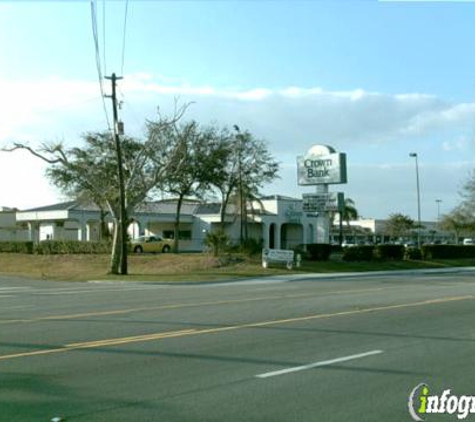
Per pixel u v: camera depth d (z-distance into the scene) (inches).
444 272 1658.5
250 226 2778.1
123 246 1439.5
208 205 2588.6
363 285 1122.0
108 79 1449.3
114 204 1521.9
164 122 1632.6
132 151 1882.4
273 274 1454.2
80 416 273.9
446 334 500.1
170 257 1712.6
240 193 2049.7
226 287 1111.0
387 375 355.3
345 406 293.3
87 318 603.8
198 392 314.8
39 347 436.8
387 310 668.7
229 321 574.2
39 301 828.6
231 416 275.3
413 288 1028.5
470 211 2549.2
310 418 274.2
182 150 1573.6
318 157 1834.4
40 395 307.9
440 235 4840.1
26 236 3046.3
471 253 2126.0
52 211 2509.8
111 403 294.2
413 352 422.3
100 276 1411.2
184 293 952.9
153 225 2938.0
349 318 597.6
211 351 422.3
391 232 4510.3
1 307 740.7
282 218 2699.3
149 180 1592.0
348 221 3786.9
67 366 374.0
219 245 1662.2
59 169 1913.1
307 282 1245.1
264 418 273.0
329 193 1800.0
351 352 420.8
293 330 517.3
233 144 1983.3
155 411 281.7
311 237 2812.5
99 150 1887.3
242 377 347.6
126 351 421.7
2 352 418.3
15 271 1802.4
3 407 287.3
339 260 1761.8
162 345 444.5
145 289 1080.8
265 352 419.2
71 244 2001.7
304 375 353.4
